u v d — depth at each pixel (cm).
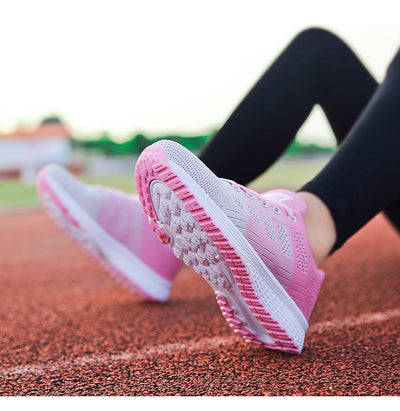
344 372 62
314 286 70
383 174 70
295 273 67
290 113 85
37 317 103
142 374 65
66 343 82
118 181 896
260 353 71
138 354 74
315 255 70
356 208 70
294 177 849
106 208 106
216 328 88
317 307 102
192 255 66
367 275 139
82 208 105
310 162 1303
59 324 96
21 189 873
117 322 95
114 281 147
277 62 88
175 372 65
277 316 64
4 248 250
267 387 58
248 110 84
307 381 60
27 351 78
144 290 108
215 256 63
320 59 90
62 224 110
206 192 61
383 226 284
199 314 99
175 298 118
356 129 72
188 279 146
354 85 94
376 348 71
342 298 110
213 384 60
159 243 105
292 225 68
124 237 106
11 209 547
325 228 70
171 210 63
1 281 154
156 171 61
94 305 113
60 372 67
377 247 202
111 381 63
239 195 65
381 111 72
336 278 137
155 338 83
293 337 65
